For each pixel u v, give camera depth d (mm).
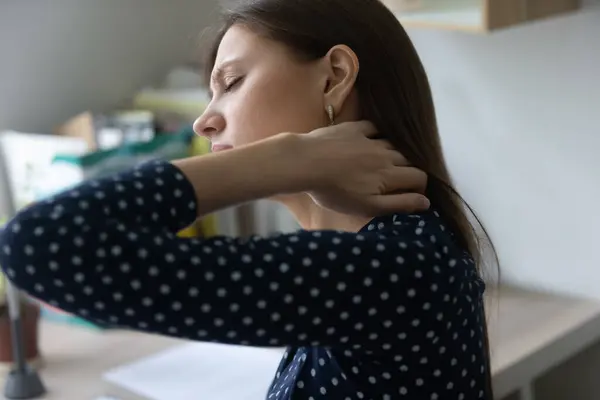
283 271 665
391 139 867
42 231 635
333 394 793
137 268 635
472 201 1756
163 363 1505
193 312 646
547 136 1625
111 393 1407
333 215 868
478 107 1700
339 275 682
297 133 840
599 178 1577
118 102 2158
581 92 1561
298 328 677
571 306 1622
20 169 1784
